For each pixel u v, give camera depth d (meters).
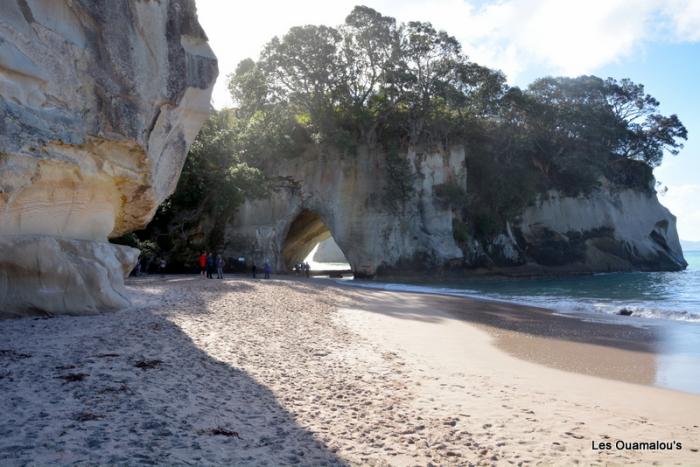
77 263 13.44
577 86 70.38
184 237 44.47
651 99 73.81
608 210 71.44
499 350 13.61
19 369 7.18
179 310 15.47
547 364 11.89
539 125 65.75
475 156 61.59
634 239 73.50
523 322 19.52
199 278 33.75
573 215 68.88
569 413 7.78
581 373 10.98
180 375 7.72
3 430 4.75
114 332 10.73
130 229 17.70
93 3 12.13
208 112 15.57
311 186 54.22
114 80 12.52
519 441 6.32
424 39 51.84
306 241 64.69
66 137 11.62
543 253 66.00
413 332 16.05
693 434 6.90
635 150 75.06
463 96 52.81
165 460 4.49
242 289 25.22
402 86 51.59
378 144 55.12
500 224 61.84
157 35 13.48
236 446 5.19
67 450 4.41
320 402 7.34
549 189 68.50
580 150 66.94
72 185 12.95
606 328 17.95
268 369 9.06
